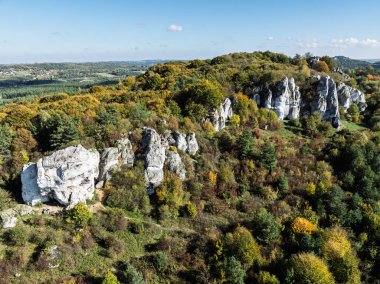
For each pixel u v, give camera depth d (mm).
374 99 93188
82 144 47375
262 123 72312
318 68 105875
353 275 40844
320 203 51094
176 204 48281
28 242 38062
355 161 60250
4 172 45375
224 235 44281
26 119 53906
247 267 40719
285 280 38688
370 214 49344
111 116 53719
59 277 35969
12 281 34438
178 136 55688
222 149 60688
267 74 79125
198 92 66000
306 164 61281
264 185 55219
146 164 49906
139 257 40531
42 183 41688
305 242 43344
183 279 39125
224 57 107250
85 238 40062
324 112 79875
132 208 46719
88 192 45062
